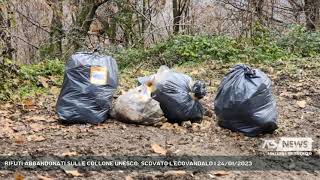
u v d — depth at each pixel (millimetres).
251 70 4816
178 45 10227
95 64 5109
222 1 13977
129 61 10461
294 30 10844
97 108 5051
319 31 11523
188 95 5070
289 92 6656
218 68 8781
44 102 6293
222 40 10258
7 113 5688
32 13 13953
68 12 14352
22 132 4863
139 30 14586
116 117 5129
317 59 9445
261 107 4707
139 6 14922
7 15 8250
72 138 4602
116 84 5270
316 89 6844
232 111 4750
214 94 6625
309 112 5676
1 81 6859
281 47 10430
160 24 14953
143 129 4875
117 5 14688
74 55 5180
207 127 4961
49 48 13328
